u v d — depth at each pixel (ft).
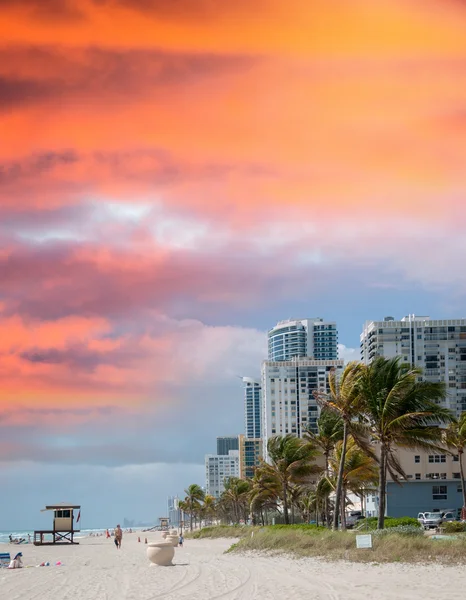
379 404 185.06
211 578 118.93
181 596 93.30
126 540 538.06
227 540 340.59
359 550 139.64
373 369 189.06
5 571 169.58
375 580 102.27
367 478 260.01
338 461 251.60
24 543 532.73
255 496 377.30
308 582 103.96
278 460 296.30
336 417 258.78
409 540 139.33
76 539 564.30
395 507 367.66
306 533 187.11
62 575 145.48
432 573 107.24
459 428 271.90
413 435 184.75
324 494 304.09
